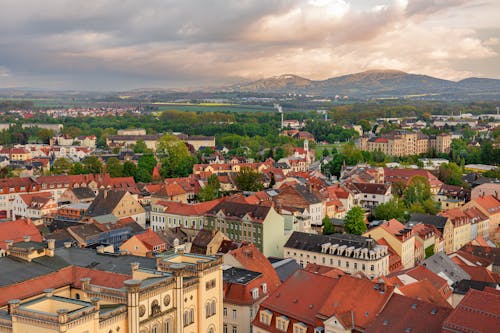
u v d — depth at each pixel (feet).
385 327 277.64
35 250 319.47
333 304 301.63
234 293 360.07
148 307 254.68
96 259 332.80
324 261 507.71
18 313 223.71
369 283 302.86
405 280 388.16
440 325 268.00
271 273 409.49
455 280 444.55
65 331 213.66
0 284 279.90
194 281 285.23
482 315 255.50
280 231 597.93
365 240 506.89
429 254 595.06
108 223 586.45
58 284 288.10
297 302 318.65
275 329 318.04
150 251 481.87
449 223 647.15
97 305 226.99
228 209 616.80
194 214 640.17
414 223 629.10
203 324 291.99
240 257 406.62
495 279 466.29
